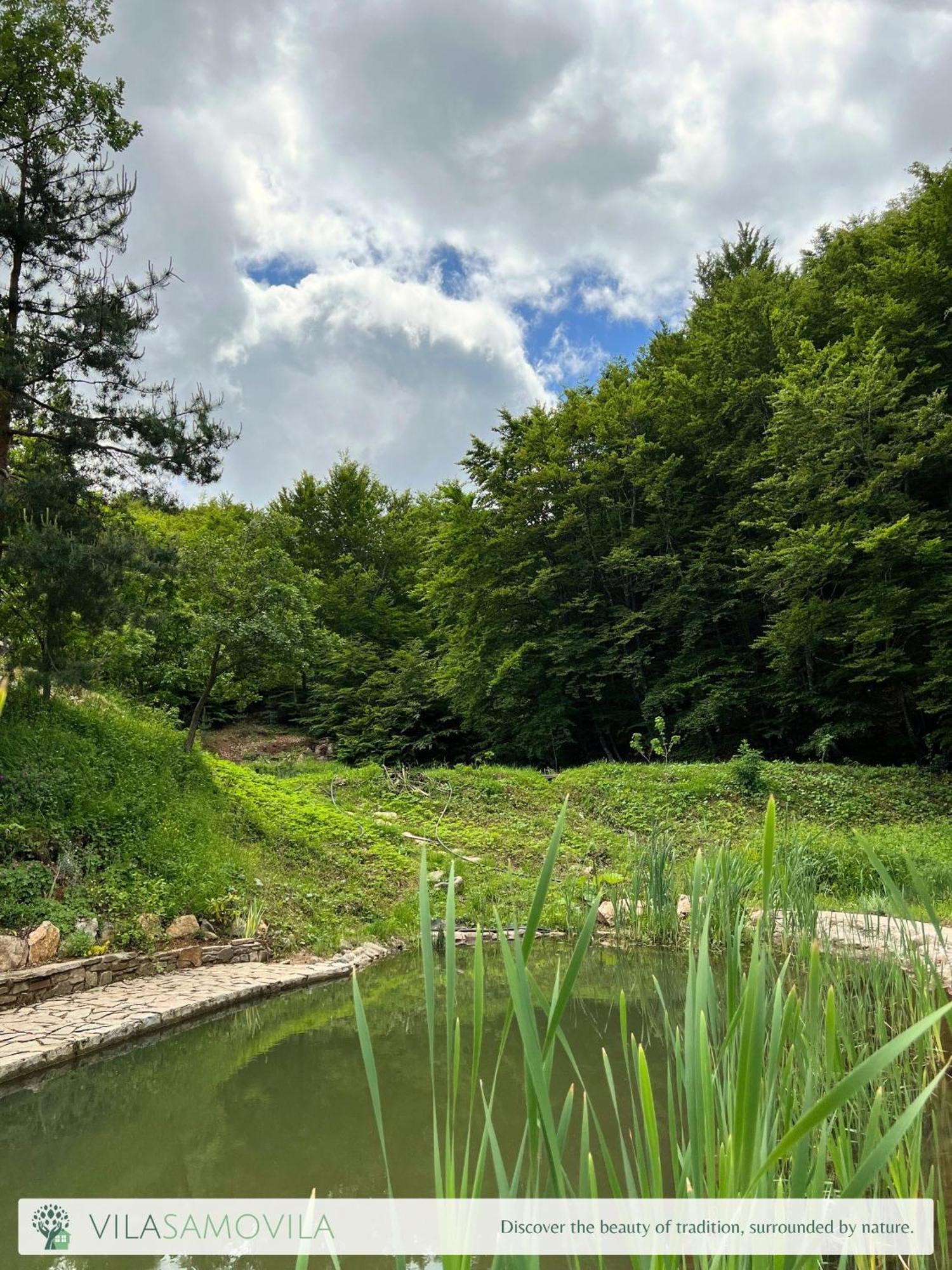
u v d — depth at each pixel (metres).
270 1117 4.25
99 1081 4.77
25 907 6.63
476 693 20.97
